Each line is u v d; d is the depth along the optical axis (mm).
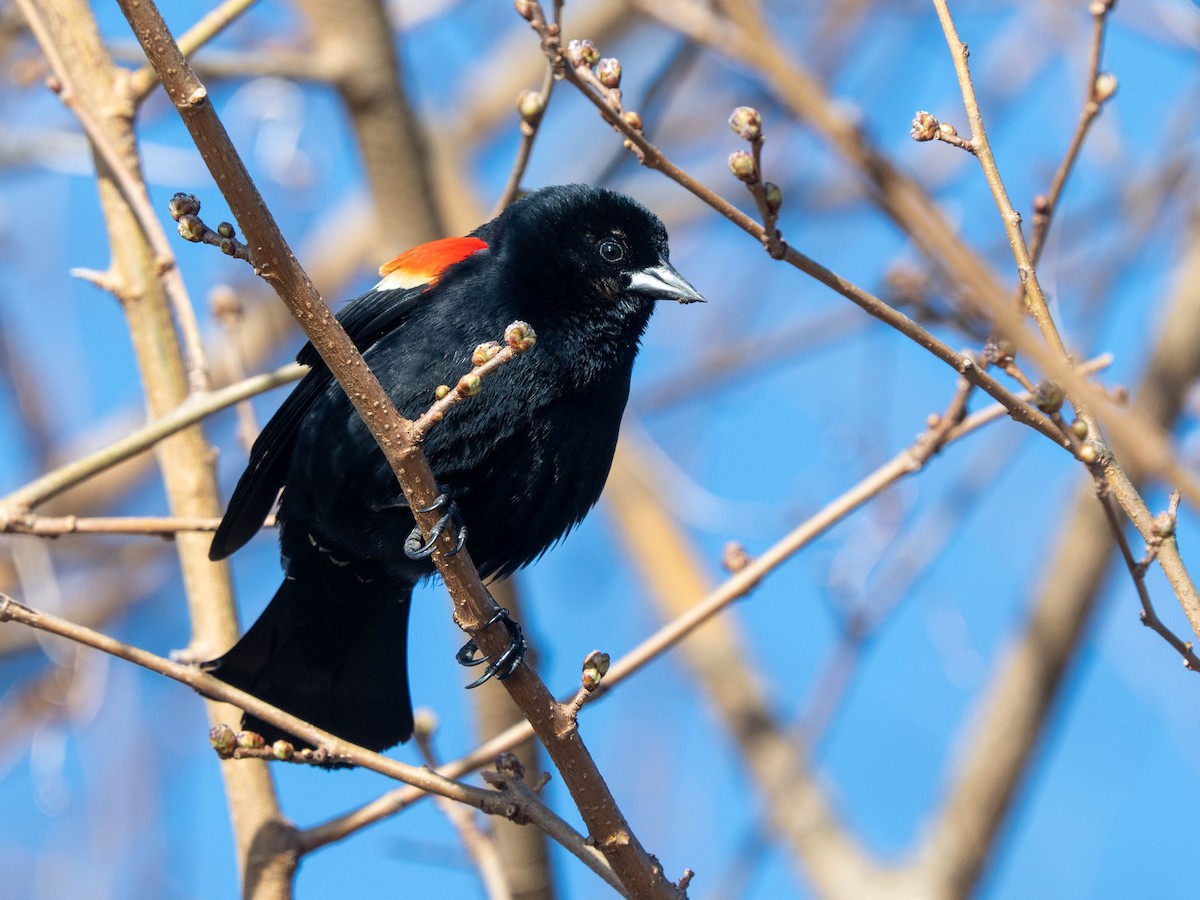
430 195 14352
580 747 7504
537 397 9523
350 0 13938
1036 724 14430
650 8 10617
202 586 10180
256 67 13633
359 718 9852
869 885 15055
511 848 11594
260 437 9578
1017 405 7301
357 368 7137
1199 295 12984
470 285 9758
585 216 9953
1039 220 8203
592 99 7031
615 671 9188
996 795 14531
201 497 10383
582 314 9859
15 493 8953
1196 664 7188
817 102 8500
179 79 6387
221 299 11336
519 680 7520
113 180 10727
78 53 10883
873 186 8273
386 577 9766
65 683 15188
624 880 7562
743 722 16156
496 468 9586
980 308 8273
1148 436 6762
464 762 9062
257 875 9242
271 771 9578
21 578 15391
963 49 7410
